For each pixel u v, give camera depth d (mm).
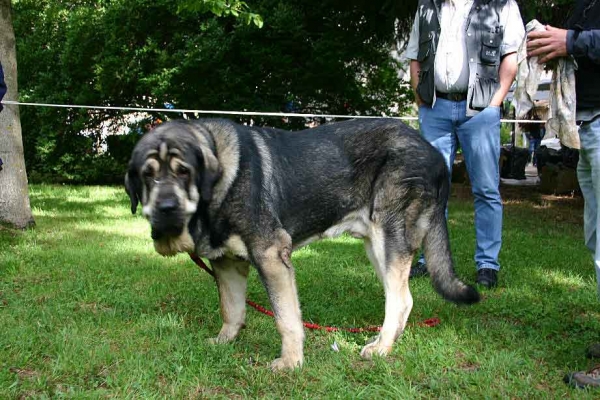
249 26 12352
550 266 5906
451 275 3746
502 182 15617
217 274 3699
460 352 3588
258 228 3264
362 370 3305
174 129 3174
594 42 3049
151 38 13180
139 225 8133
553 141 17375
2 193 7406
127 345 3592
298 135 3639
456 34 5055
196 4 7910
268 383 3125
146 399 2875
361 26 13094
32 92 13781
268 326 4074
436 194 3729
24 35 14617
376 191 3617
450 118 5223
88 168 14070
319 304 4617
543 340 3770
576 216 9844
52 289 4832
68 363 3289
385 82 14492
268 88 13367
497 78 5023
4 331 3752
